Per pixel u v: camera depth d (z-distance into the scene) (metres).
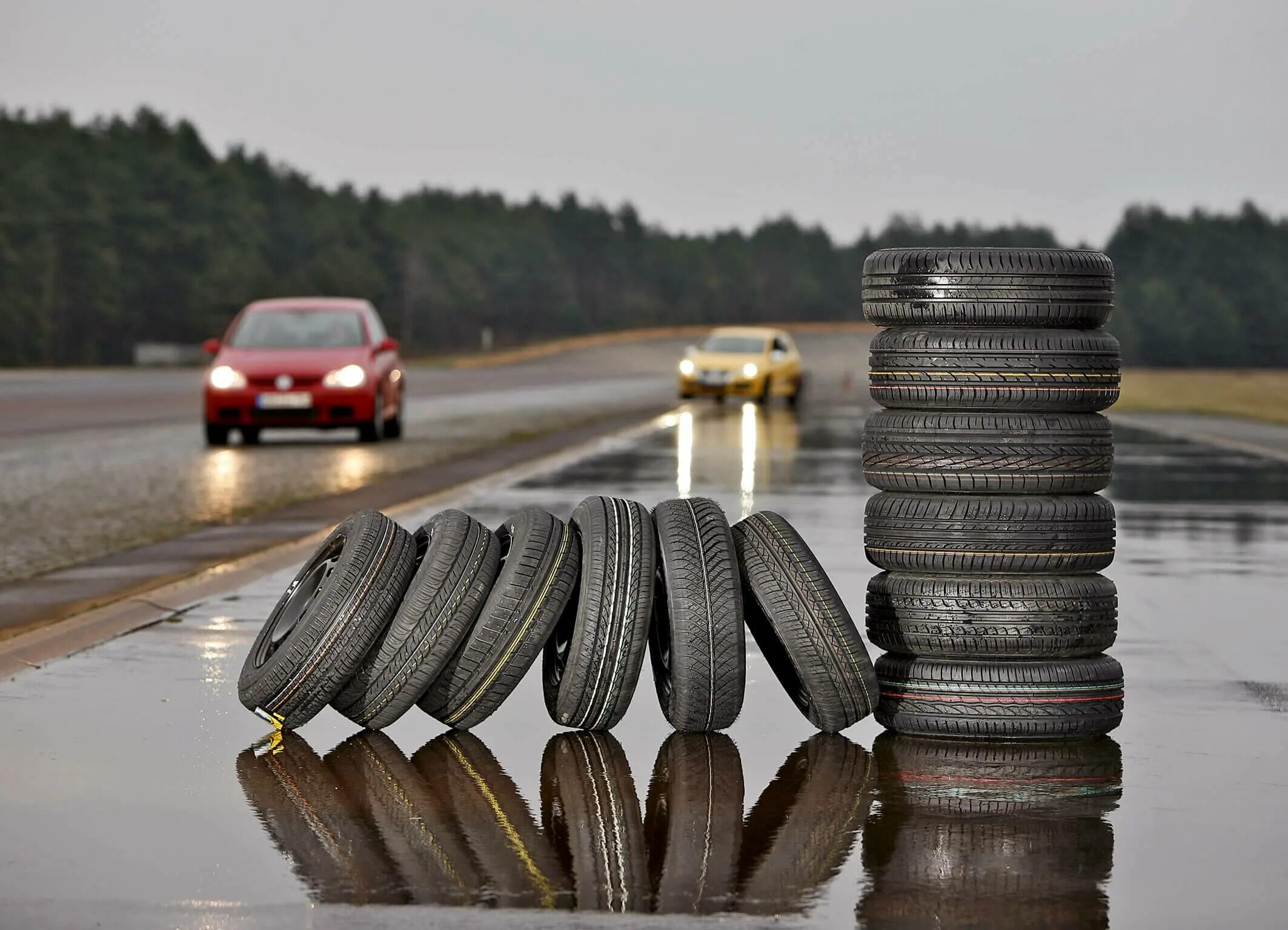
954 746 28.72
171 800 24.94
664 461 91.06
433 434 115.31
